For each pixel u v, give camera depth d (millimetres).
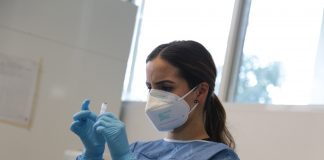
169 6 3594
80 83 3170
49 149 3008
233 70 2984
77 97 3152
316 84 2502
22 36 2914
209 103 1630
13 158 2852
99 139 1542
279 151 2430
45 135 2992
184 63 1524
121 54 3420
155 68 1542
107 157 1626
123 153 1404
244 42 2994
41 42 2990
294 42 2717
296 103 2572
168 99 1528
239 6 3041
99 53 3283
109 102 3338
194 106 1558
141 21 3768
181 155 1508
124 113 3455
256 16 2977
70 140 3104
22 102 2889
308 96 2525
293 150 2367
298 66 2643
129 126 3389
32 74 2938
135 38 3742
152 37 3637
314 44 2598
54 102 3035
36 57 2963
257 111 2613
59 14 3082
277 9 2877
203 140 1557
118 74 3398
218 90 2975
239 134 2648
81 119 1564
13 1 2902
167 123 1562
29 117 2920
